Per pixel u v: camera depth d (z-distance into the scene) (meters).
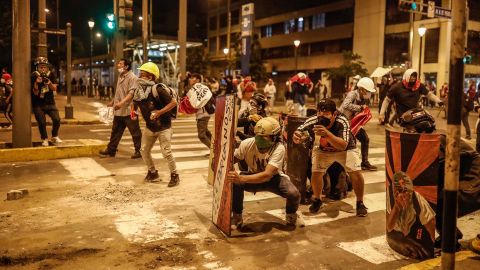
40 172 8.40
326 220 5.83
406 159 4.40
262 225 5.58
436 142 4.20
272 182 5.40
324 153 5.95
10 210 6.04
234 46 59.28
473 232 5.46
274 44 67.94
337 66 57.31
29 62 9.78
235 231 5.35
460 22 3.15
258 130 5.01
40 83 10.05
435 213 4.30
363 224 5.69
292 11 64.31
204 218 5.80
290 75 65.50
